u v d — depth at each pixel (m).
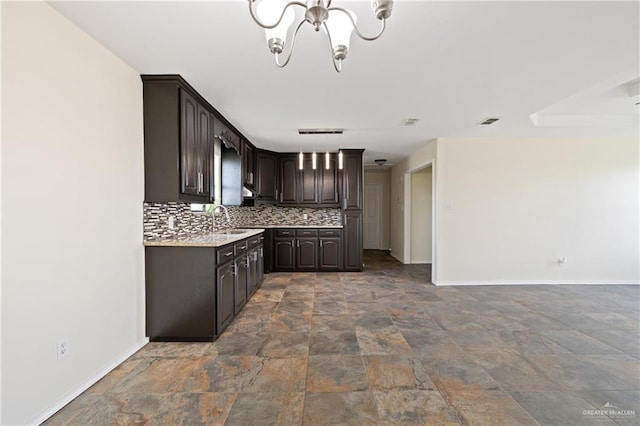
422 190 6.57
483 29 1.83
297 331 2.87
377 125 3.95
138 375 2.10
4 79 1.45
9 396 1.49
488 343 2.62
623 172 4.69
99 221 2.06
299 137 4.60
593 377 2.10
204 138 3.06
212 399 1.84
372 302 3.77
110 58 2.14
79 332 1.89
